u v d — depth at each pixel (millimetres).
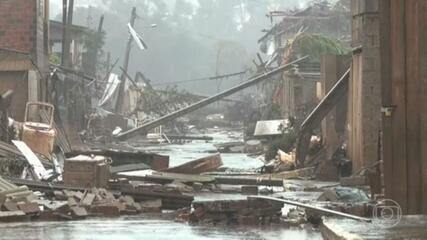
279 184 38562
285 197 30906
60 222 23484
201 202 24109
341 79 42469
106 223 23375
